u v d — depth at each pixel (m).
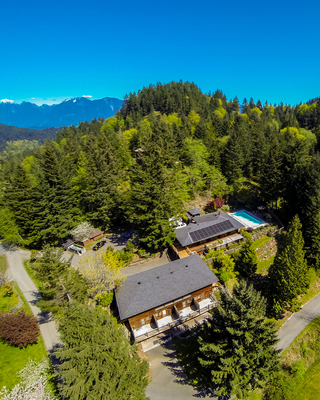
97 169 52.53
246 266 38.50
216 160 68.31
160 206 39.44
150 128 93.38
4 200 54.81
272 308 35.50
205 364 22.14
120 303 29.53
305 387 27.92
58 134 150.75
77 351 16.75
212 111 136.88
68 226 50.25
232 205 62.97
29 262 47.16
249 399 25.67
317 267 42.88
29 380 23.09
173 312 32.09
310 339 33.59
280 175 52.94
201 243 43.97
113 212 53.28
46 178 49.94
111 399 16.36
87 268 32.94
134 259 41.66
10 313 33.19
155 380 25.66
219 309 22.55
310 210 41.91
